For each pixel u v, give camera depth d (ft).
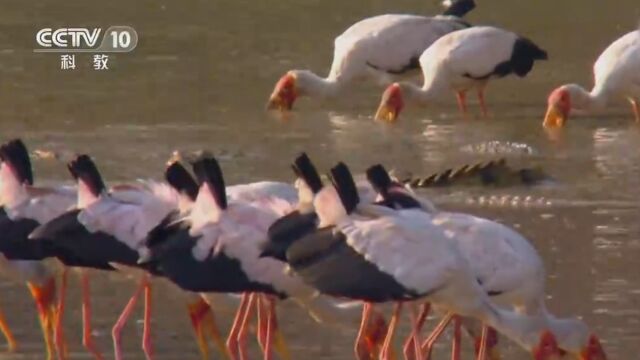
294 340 40.78
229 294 38.91
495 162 56.80
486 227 39.40
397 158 61.41
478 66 70.54
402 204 38.93
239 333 39.22
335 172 36.14
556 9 97.30
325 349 39.91
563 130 67.77
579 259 47.06
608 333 40.70
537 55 72.28
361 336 38.27
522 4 98.78
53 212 39.19
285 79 71.61
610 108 73.15
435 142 64.80
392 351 37.93
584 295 43.68
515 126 68.49
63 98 72.79
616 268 46.16
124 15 92.89
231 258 36.58
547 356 37.42
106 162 59.82
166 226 36.78
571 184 56.85
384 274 35.63
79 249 37.65
